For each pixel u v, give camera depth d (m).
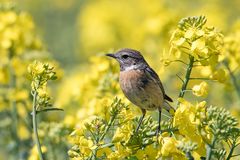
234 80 12.51
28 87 14.31
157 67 18.09
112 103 8.89
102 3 28.61
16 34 15.04
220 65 12.60
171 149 8.38
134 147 8.76
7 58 15.00
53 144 12.12
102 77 13.23
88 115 10.99
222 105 15.39
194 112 8.48
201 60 9.27
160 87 10.80
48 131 12.19
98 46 26.23
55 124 12.20
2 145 14.54
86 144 8.66
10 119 14.21
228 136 8.43
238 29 14.24
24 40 15.32
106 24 26.61
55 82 16.17
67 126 12.10
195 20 9.35
